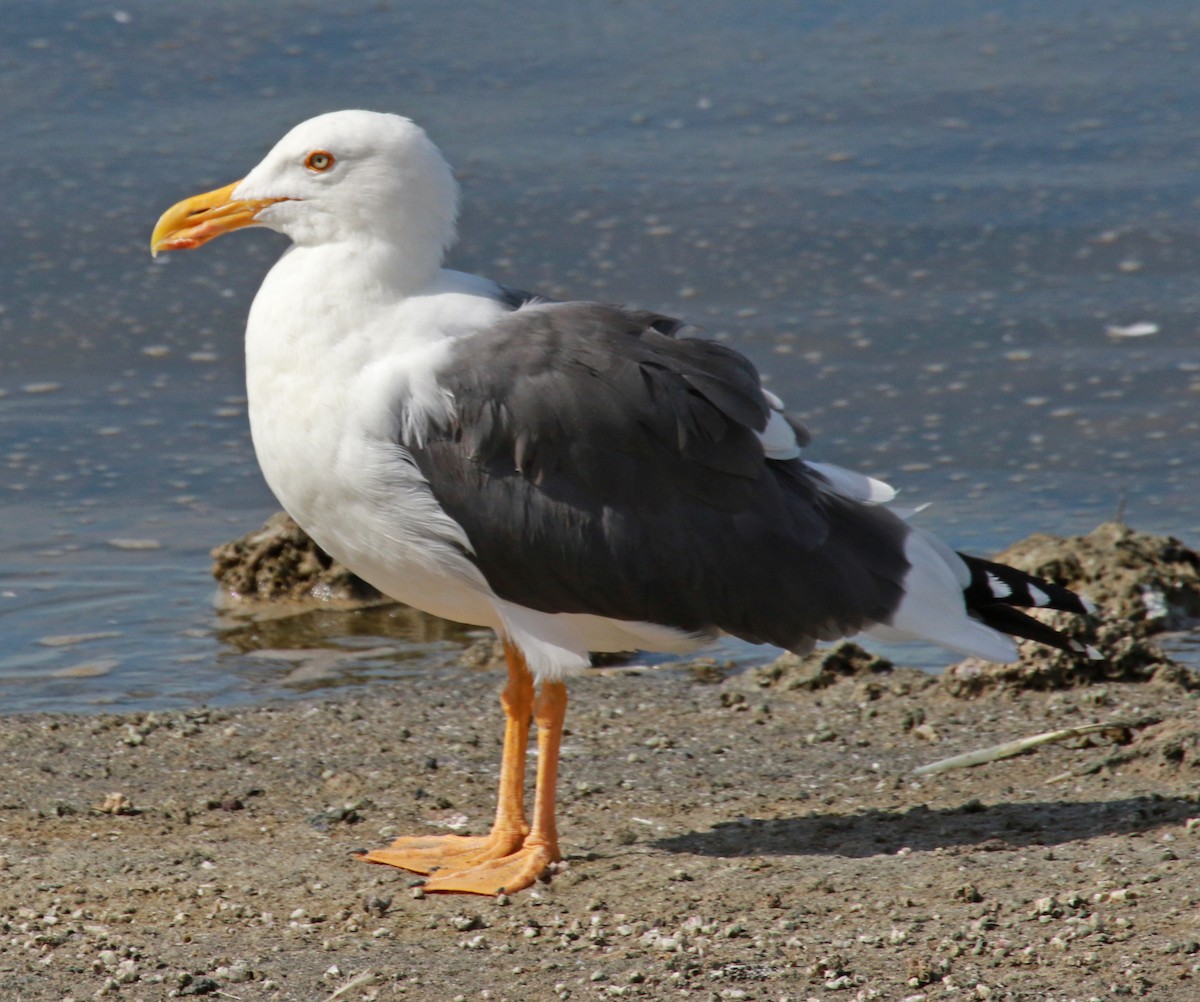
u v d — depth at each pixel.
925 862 9.53
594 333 9.44
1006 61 31.16
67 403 19.30
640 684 13.24
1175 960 8.13
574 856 9.94
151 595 15.16
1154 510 16.94
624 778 11.27
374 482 9.38
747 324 21.47
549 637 9.65
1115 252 23.64
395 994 8.15
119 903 9.26
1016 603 9.98
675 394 9.34
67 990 8.20
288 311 9.54
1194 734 11.19
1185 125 28.08
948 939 8.45
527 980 8.28
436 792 11.12
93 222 23.78
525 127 27.61
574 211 24.61
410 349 9.45
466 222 24.22
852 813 10.60
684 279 22.70
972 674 12.72
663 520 9.37
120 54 29.53
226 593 15.28
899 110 28.77
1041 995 7.88
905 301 22.17
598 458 9.28
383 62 30.00
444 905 9.31
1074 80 30.17
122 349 20.64
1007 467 18.00
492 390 9.30
